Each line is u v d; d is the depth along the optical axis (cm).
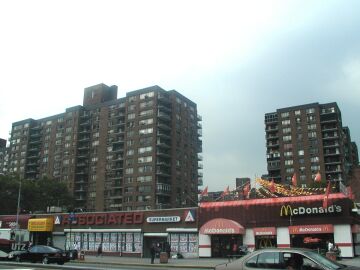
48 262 3231
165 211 5000
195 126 12644
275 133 13212
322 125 12488
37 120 14350
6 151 15325
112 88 13362
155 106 11338
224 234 4450
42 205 9819
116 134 11962
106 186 11788
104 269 1495
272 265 1104
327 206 3953
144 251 5072
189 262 3831
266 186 4469
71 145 12888
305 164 12300
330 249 3644
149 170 10944
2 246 4600
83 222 5684
